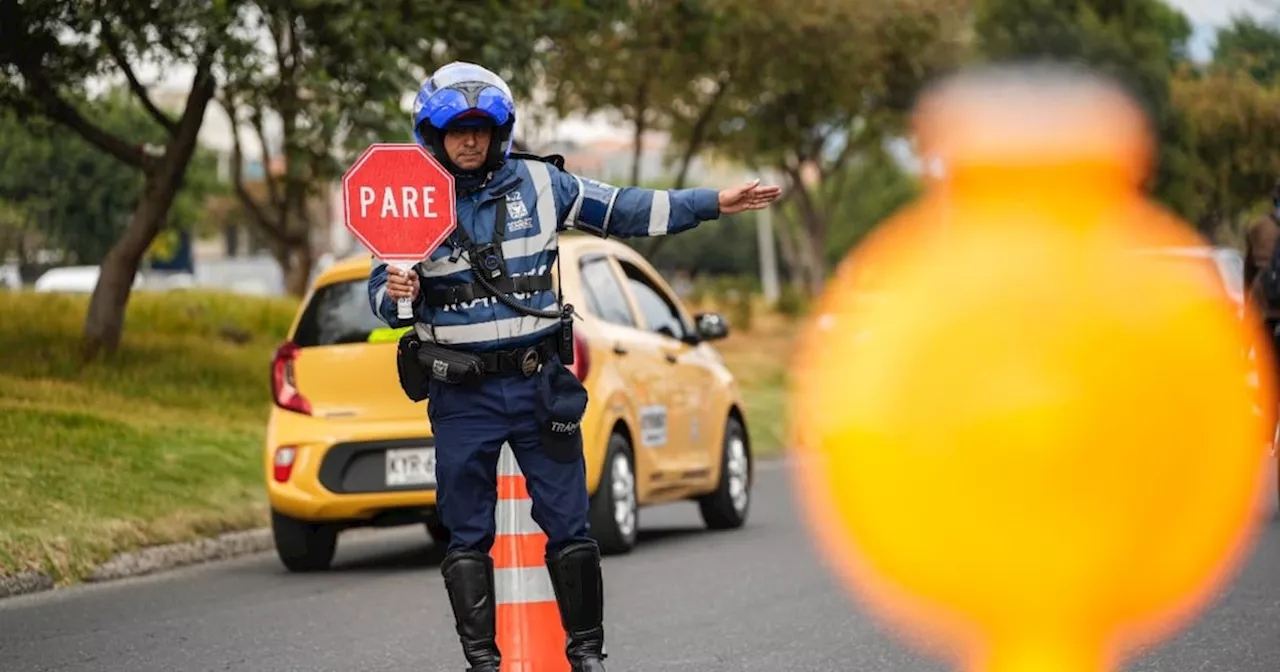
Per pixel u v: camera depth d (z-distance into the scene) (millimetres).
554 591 7711
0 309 24750
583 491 7621
